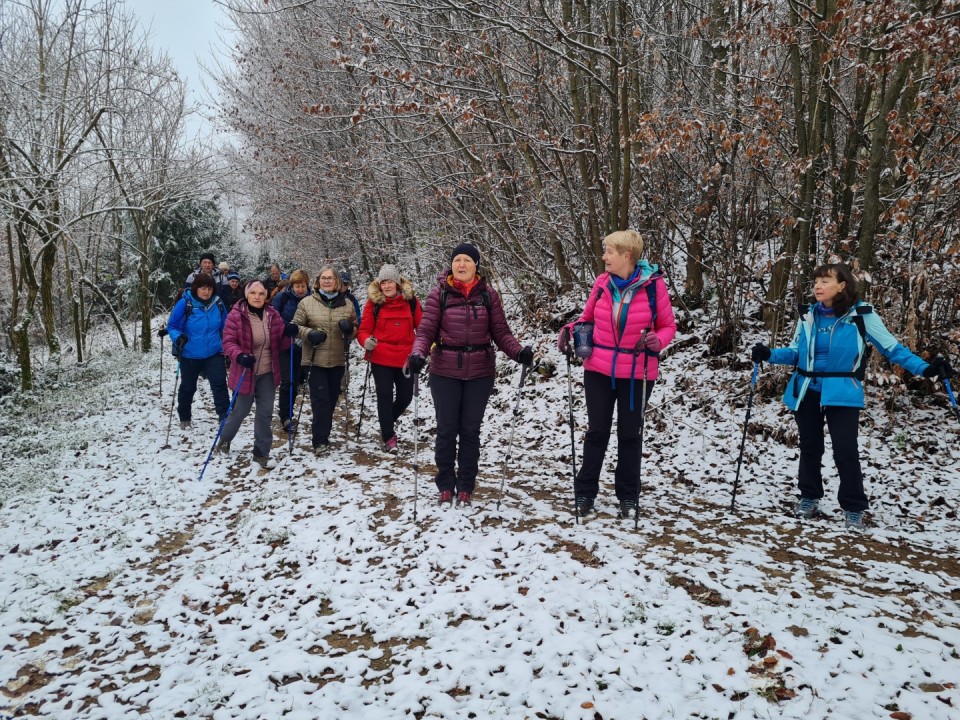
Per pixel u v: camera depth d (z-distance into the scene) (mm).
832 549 4219
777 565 3893
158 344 16875
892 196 7012
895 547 4281
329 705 2873
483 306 4891
